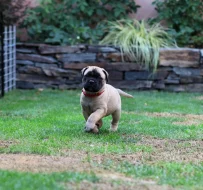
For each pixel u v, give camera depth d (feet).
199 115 31.78
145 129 25.93
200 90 42.45
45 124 26.35
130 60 42.06
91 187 15.05
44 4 44.06
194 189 15.61
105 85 24.02
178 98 38.81
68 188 14.73
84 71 23.70
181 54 41.91
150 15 46.60
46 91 41.09
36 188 14.38
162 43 43.06
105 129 25.76
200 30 45.21
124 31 43.11
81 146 21.26
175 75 42.27
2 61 36.94
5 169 17.10
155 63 41.78
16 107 32.73
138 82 42.29
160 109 33.30
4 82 39.17
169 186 15.87
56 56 42.27
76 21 44.47
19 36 44.21
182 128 26.55
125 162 18.75
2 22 36.70
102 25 44.73
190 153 20.98
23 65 42.52
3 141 22.12
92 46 42.06
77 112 31.09
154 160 19.52
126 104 35.12
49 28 43.50
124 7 45.78
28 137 22.93
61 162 18.53
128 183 15.78
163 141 23.31
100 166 18.07
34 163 18.24
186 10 44.78
